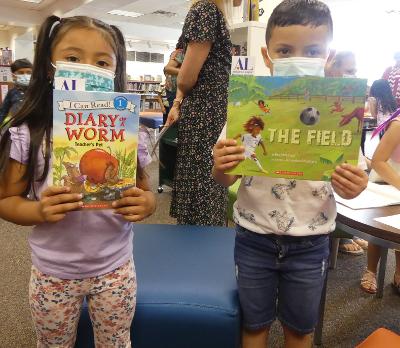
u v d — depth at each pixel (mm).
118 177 879
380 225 1018
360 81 866
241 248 1118
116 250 981
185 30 1641
